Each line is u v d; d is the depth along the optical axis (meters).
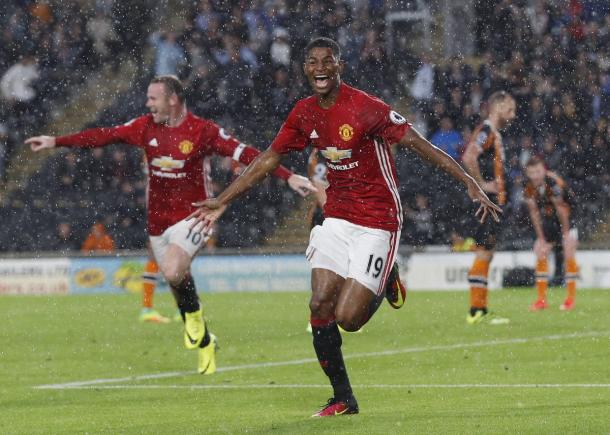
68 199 59.81
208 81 60.50
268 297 50.53
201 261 54.69
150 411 21.88
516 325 37.38
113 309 46.09
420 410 20.89
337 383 20.34
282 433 18.44
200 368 27.25
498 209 19.48
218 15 60.84
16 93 63.34
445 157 19.77
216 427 19.41
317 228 20.69
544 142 58.88
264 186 58.66
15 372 28.44
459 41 61.34
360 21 60.78
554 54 60.56
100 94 63.88
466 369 27.17
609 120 59.88
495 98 38.12
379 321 39.44
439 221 56.41
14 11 64.12
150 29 64.44
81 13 64.50
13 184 61.22
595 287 53.19
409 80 60.12
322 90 19.80
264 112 60.38
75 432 19.39
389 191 20.44
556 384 24.25
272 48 60.47
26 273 55.62
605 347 30.80
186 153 28.39
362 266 20.12
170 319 41.50
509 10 60.88
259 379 26.45
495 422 19.00
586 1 61.41
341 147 20.12
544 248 42.97
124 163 59.72
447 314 41.72
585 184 58.94
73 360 30.66
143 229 59.41
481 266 38.12
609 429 18.05
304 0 60.97
